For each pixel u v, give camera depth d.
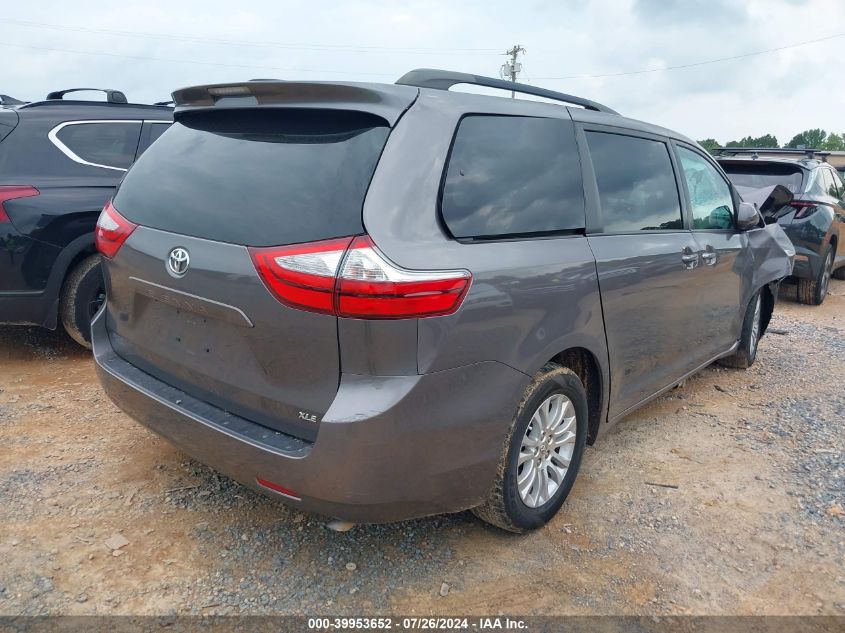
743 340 5.22
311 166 2.41
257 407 2.48
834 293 9.66
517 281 2.57
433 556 2.85
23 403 4.12
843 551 3.02
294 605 2.53
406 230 2.29
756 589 2.76
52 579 2.56
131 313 2.94
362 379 2.25
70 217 4.64
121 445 3.63
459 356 2.37
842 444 4.08
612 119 3.52
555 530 3.09
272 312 2.31
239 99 2.69
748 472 3.69
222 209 2.51
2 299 4.50
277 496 2.45
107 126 5.18
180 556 2.75
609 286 3.10
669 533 3.10
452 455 2.44
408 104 2.46
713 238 4.25
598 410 3.31
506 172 2.73
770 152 9.30
